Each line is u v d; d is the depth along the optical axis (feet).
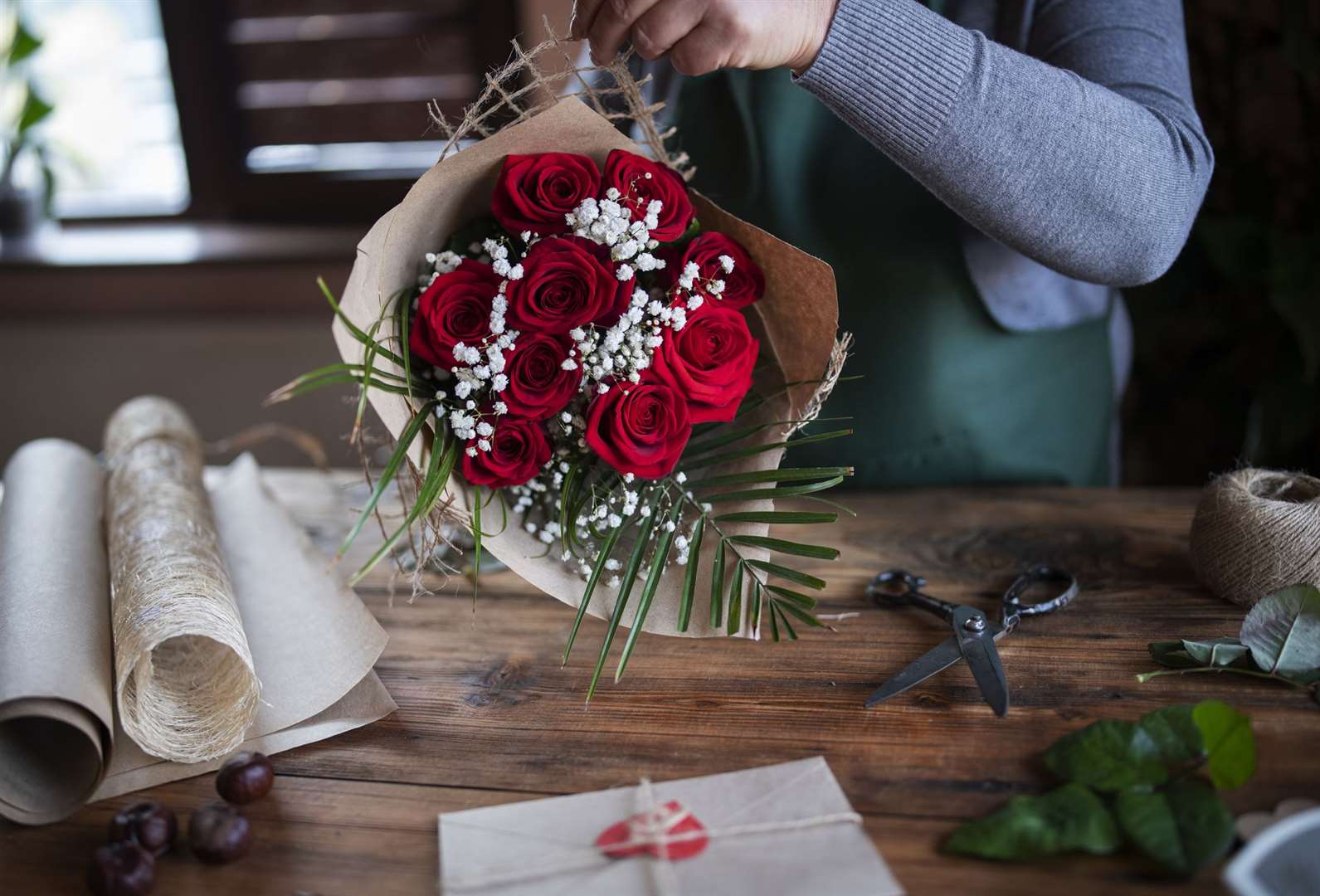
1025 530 3.58
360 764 2.75
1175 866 2.29
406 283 2.91
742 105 3.94
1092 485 4.37
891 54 2.94
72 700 2.59
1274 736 2.63
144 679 2.70
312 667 2.97
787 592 2.99
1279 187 5.88
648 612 3.03
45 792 2.65
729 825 2.47
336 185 7.88
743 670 2.97
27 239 8.16
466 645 3.16
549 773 2.68
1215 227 5.42
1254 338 5.81
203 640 2.90
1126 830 2.36
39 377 7.97
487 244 2.79
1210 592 3.16
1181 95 3.32
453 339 2.74
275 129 7.86
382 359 2.84
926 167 3.07
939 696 2.82
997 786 2.56
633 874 2.36
